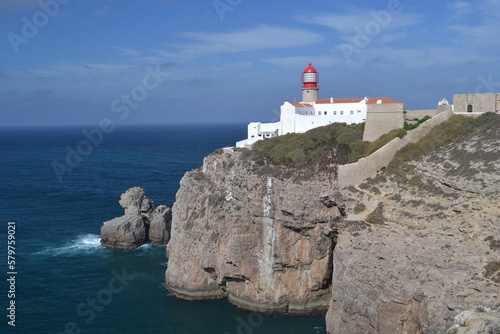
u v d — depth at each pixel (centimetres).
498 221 3462
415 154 4909
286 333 4838
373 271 3662
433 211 3944
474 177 4034
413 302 3344
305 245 5231
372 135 5650
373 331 3678
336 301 4175
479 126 5041
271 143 6312
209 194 6047
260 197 5372
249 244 5384
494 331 2578
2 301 5447
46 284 5959
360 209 4484
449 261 3350
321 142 5881
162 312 5294
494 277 3083
